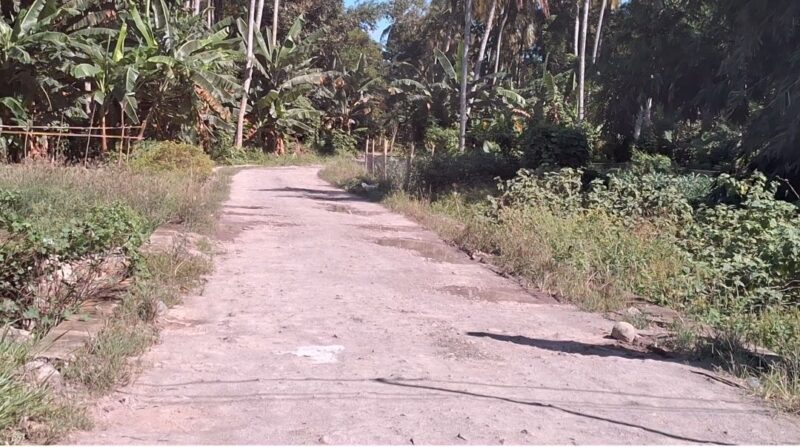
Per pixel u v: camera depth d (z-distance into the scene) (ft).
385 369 18.07
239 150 123.44
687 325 23.26
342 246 38.91
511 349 20.56
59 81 82.58
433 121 136.46
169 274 26.37
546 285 30.04
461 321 23.86
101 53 82.17
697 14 60.18
